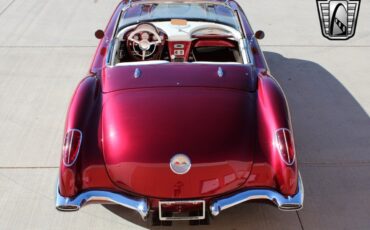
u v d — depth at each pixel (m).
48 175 3.62
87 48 5.76
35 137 4.07
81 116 2.90
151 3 4.34
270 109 2.96
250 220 3.20
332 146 4.00
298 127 4.27
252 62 3.49
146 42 3.79
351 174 3.66
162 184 2.67
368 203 3.36
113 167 2.74
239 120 2.90
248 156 2.76
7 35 6.08
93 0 7.34
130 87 3.10
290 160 2.76
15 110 4.46
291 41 6.08
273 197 2.74
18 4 7.17
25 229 3.11
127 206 2.70
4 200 3.36
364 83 5.07
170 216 2.76
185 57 4.05
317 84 5.04
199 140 2.75
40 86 4.89
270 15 6.89
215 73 3.22
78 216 3.22
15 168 3.69
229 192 2.73
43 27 6.35
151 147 2.72
